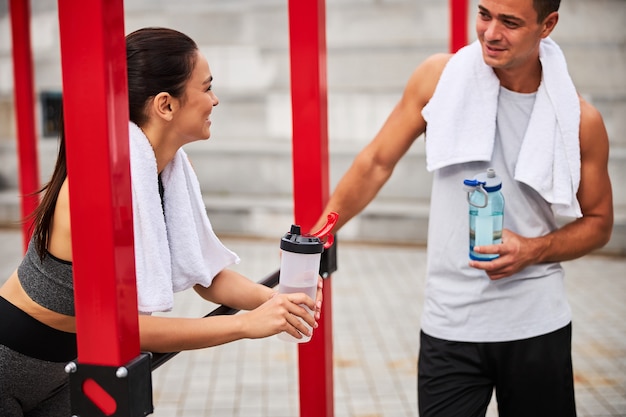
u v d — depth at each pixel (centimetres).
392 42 636
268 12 659
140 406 118
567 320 188
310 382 199
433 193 190
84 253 113
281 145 651
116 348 114
